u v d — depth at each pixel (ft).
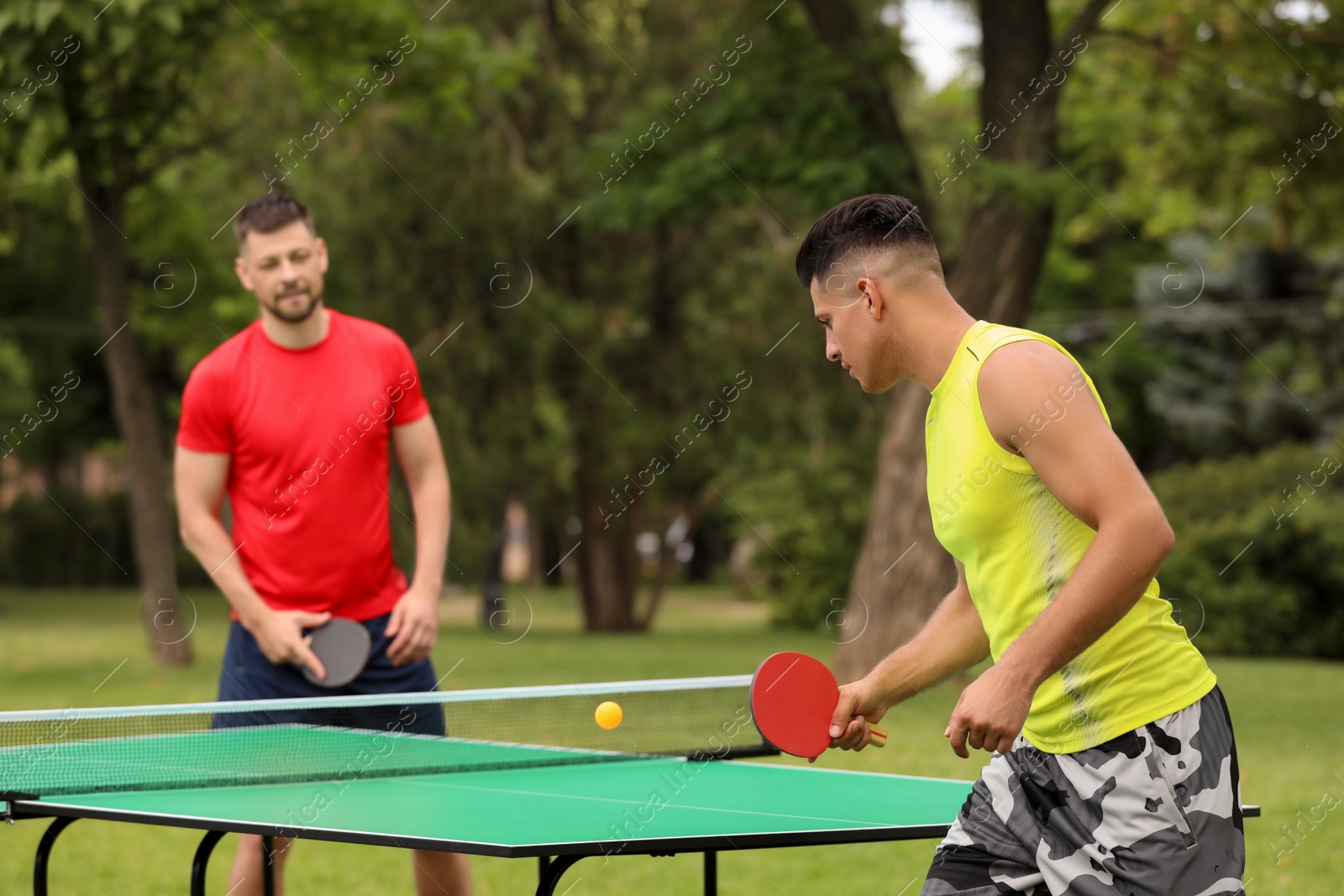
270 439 12.80
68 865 18.70
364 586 13.08
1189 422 79.36
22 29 31.45
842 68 34.06
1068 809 7.56
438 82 42.42
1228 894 7.41
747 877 17.97
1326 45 37.37
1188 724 7.50
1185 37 39.70
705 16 55.16
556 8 56.34
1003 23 33.42
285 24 40.11
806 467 61.77
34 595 90.94
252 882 12.27
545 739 12.67
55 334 87.86
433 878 12.50
